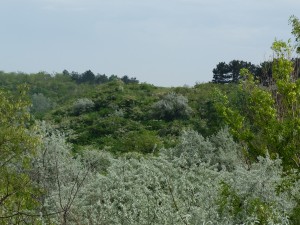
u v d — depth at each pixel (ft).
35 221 28.19
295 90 43.75
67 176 41.06
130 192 33.12
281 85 44.06
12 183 30.12
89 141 118.93
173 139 111.34
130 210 30.99
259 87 52.95
